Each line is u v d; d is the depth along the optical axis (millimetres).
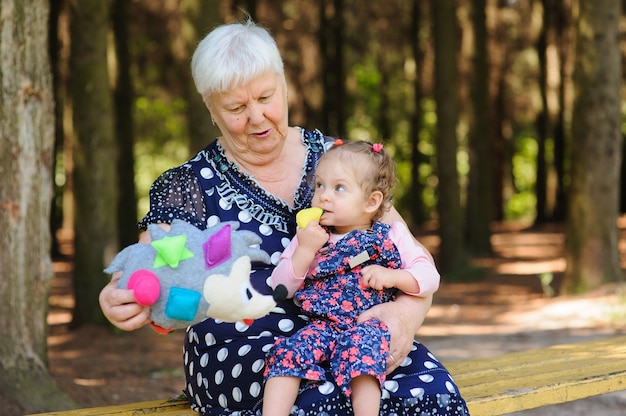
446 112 13938
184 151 24875
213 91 2941
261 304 2635
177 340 8094
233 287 2582
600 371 3562
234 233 2656
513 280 13758
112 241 8734
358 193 2969
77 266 8664
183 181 3109
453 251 14148
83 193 8656
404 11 21281
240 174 3123
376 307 2867
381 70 23531
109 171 8711
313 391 2682
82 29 8508
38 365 4984
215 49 2898
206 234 2650
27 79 4938
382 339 2719
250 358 2809
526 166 32156
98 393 5441
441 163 14109
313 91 19719
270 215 3115
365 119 26734
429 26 22250
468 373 3611
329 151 3053
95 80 8570
